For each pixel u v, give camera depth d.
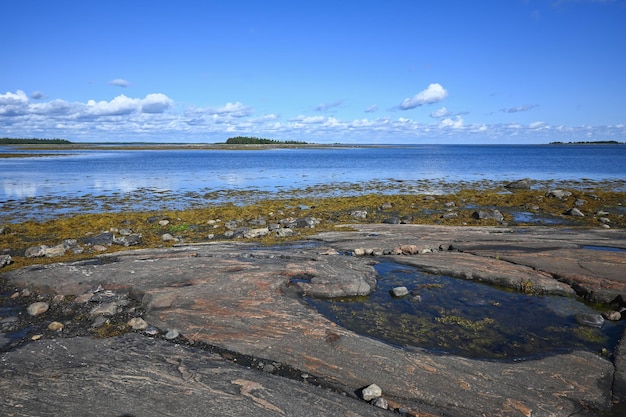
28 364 7.45
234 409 6.16
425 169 64.94
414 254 14.49
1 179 47.34
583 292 10.73
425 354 7.78
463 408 6.29
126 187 40.19
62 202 30.53
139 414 6.04
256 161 89.19
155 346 8.16
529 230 18.61
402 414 6.16
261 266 12.71
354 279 11.48
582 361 7.49
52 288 11.27
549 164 77.69
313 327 8.81
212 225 21.19
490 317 9.55
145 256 14.37
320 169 65.19
